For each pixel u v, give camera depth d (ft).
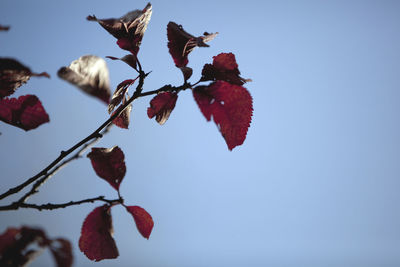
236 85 2.19
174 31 2.23
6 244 1.90
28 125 2.25
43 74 2.08
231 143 2.18
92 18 2.17
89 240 2.22
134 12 2.20
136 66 2.23
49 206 2.19
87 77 2.14
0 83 2.06
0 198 2.17
